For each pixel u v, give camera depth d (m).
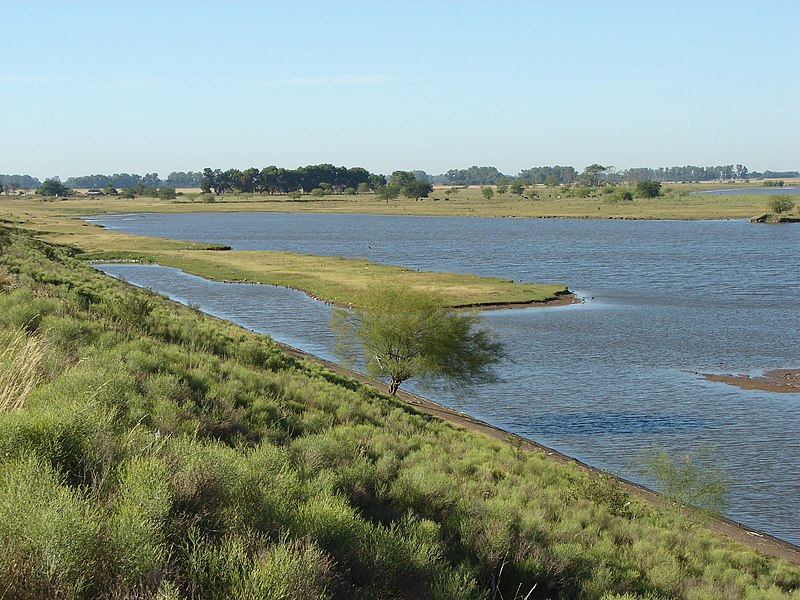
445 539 10.38
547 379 42.88
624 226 174.88
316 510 8.35
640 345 51.06
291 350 45.47
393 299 37.97
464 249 121.25
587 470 27.72
